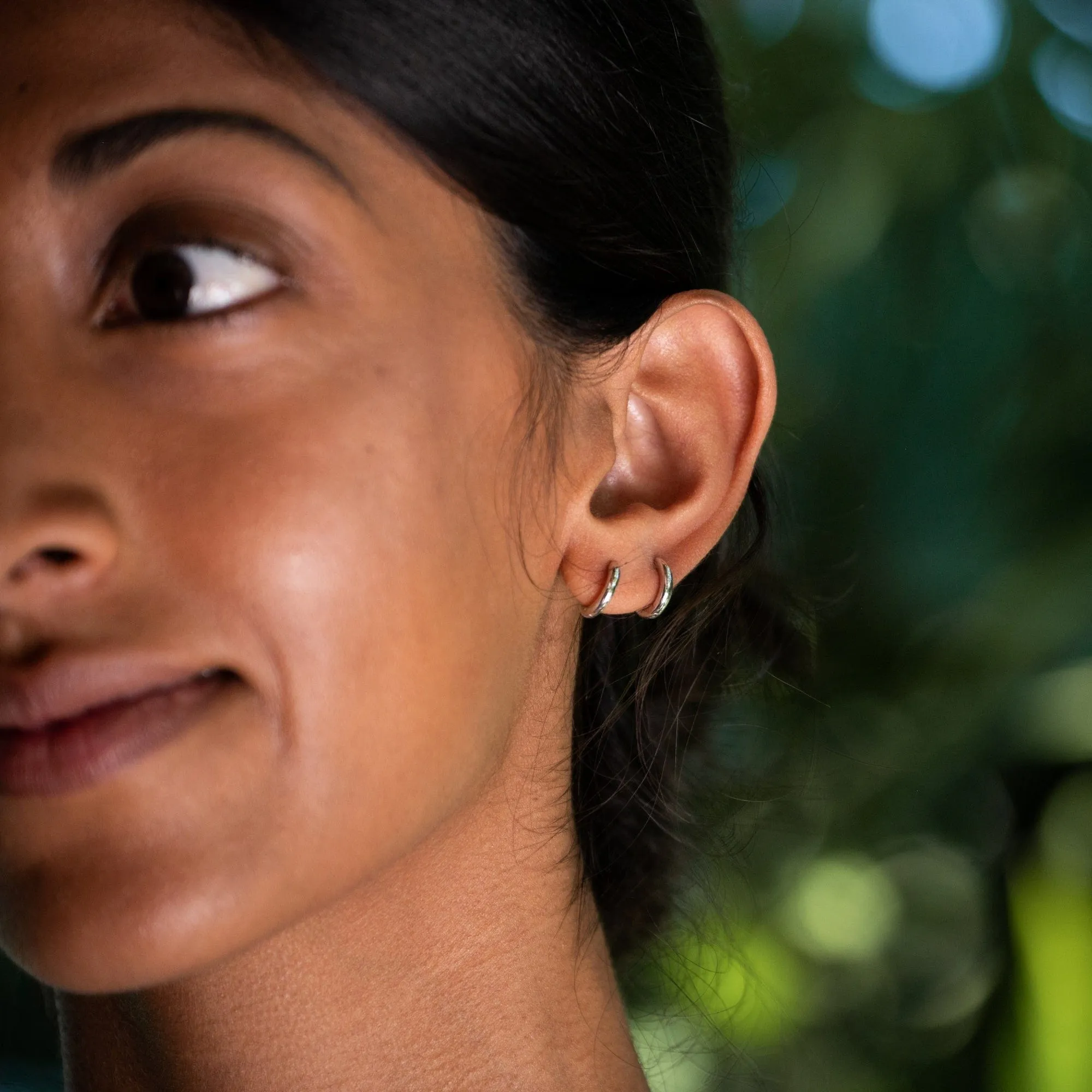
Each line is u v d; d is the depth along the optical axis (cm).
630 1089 165
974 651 291
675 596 186
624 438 160
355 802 131
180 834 125
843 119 298
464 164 136
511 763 154
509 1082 153
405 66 132
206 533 125
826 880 289
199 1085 146
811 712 262
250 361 129
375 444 131
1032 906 285
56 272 129
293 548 127
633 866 203
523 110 140
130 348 129
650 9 161
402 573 132
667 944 224
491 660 141
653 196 158
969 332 298
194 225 129
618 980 209
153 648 124
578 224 146
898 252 299
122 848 124
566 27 145
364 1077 147
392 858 136
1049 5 296
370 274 132
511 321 142
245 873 127
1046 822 291
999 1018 289
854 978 287
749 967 251
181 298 129
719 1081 274
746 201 242
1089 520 293
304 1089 146
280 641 127
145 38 130
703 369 163
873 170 297
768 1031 274
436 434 135
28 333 128
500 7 138
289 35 128
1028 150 297
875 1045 286
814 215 297
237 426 128
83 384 128
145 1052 148
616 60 152
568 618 160
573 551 154
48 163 129
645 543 159
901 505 296
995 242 299
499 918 154
